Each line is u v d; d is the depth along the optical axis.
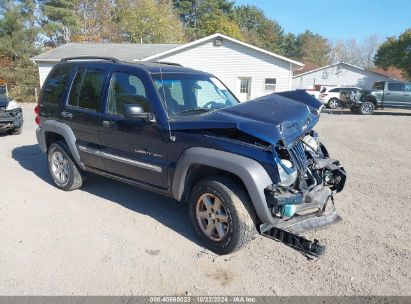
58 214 4.79
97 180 6.20
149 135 4.29
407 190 6.08
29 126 12.91
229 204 3.68
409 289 3.34
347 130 13.90
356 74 41.75
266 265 3.69
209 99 4.86
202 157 3.79
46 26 39.22
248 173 3.50
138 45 28.72
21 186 5.88
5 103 10.28
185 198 4.21
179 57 23.75
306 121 4.09
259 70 24.23
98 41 42.88
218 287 3.33
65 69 5.62
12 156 7.98
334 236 4.33
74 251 3.86
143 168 4.46
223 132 3.86
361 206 5.30
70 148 5.34
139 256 3.80
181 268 3.60
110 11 45.91
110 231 4.34
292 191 3.67
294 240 3.96
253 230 3.74
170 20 47.88
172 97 4.43
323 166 4.19
